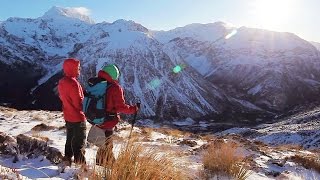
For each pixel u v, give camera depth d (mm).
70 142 6328
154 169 4578
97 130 6281
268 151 14680
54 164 6086
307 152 17516
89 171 5051
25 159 6277
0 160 6207
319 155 13445
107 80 6367
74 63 6184
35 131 14336
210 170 7543
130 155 4668
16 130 15398
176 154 5312
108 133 6375
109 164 4586
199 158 9469
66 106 6254
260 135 94062
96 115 6148
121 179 4445
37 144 6746
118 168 4531
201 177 7008
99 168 4695
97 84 6324
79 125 6266
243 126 194500
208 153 8211
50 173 5480
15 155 6270
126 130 16531
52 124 19281
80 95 6227
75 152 6277
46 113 31562
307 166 11828
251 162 10992
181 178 4945
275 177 9773
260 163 11281
